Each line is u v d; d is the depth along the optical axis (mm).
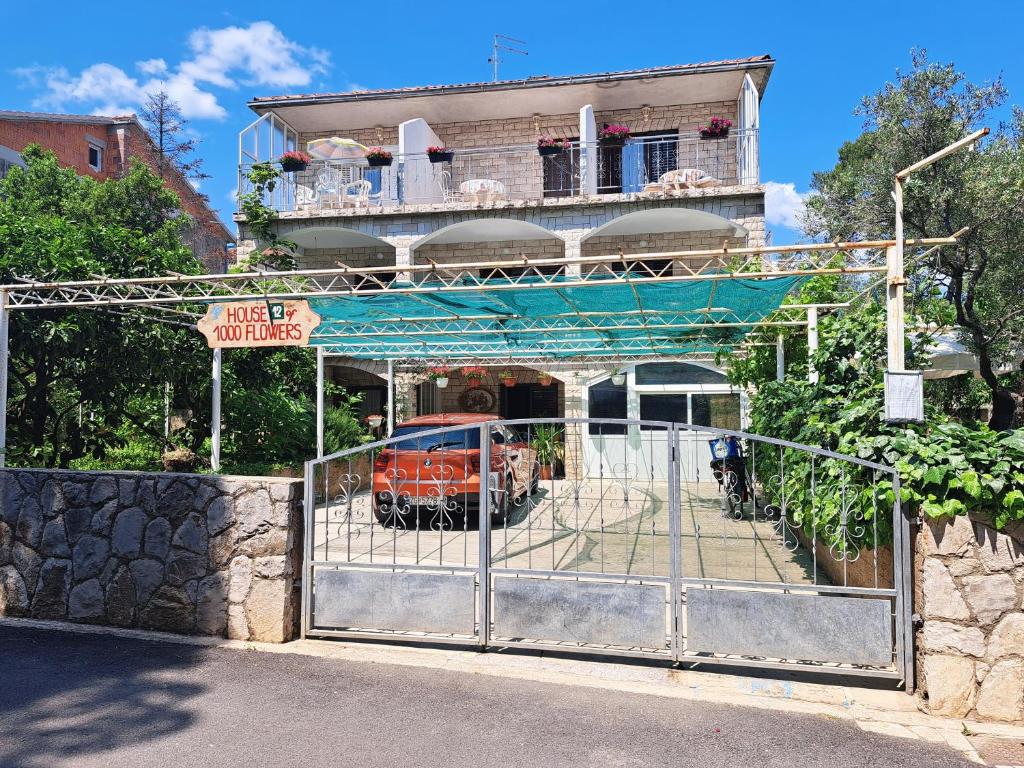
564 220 15336
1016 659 4195
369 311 9938
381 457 8680
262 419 12664
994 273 10523
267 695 4504
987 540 4266
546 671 4918
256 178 16156
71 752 3736
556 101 17438
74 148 25547
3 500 6176
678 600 4887
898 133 10320
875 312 8078
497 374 17906
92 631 5711
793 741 3951
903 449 4762
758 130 15109
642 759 3734
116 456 11211
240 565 5570
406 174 16562
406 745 3861
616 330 11219
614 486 6566
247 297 8156
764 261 7484
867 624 4582
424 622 5297
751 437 4906
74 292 8188
